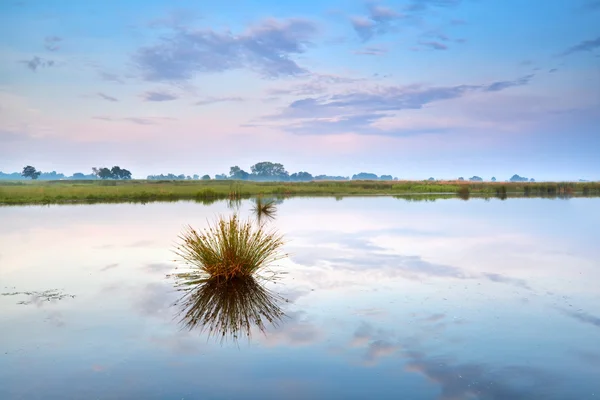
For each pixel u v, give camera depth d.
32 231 16.28
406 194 49.00
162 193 39.94
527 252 12.20
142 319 6.29
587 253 12.02
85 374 4.53
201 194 40.50
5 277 9.03
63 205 29.97
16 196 34.62
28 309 6.76
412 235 15.70
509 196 43.81
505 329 5.88
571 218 21.25
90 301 7.23
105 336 5.61
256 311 6.70
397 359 4.92
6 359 4.89
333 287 8.27
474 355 5.02
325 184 68.69
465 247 13.09
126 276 9.15
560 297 7.54
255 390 4.20
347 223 19.47
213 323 6.13
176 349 5.20
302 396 4.09
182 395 4.10
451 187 56.34
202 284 8.45
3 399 4.00
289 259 11.22
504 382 4.36
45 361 4.84
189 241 9.82
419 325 6.05
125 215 22.62
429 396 4.10
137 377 4.46
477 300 7.34
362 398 4.05
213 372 4.58
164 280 8.77
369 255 11.77
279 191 51.72
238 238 9.23
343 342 5.41
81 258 11.15
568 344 5.36
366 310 6.77
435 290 8.03
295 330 5.85
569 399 4.03
